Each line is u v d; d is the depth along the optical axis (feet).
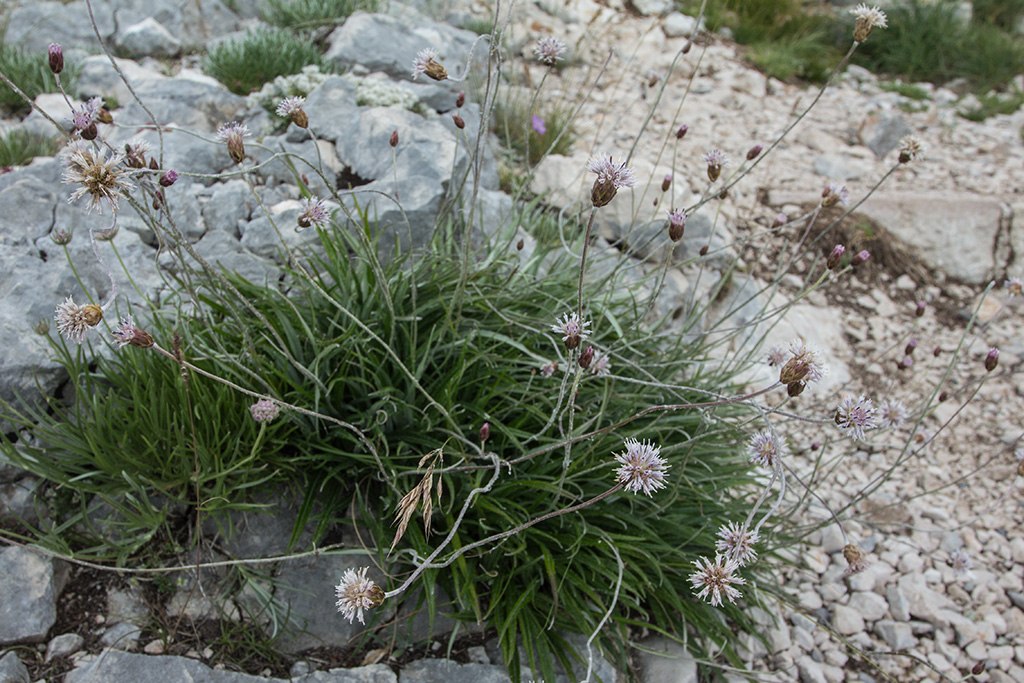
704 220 3.31
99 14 3.82
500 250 2.48
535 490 2.00
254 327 2.10
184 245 1.77
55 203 2.35
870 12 2.01
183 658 1.82
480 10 4.75
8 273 2.12
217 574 1.97
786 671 2.13
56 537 1.87
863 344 3.46
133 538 1.92
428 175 2.66
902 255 3.79
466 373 2.14
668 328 3.05
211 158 2.79
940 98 5.36
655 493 2.09
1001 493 2.80
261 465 2.01
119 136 2.84
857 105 5.02
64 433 1.92
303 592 1.96
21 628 1.81
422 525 2.00
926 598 2.35
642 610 1.96
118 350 2.10
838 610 2.30
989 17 6.09
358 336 2.05
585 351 1.61
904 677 2.15
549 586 2.01
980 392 3.28
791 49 5.30
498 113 3.61
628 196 3.20
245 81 3.43
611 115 4.23
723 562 1.55
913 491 2.77
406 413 2.08
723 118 4.54
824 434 2.97
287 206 2.56
